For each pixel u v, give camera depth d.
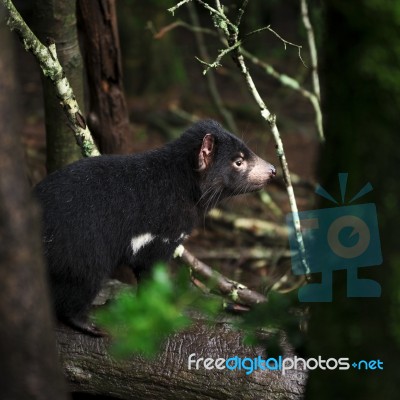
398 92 3.53
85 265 6.50
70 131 8.32
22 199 3.05
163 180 7.10
